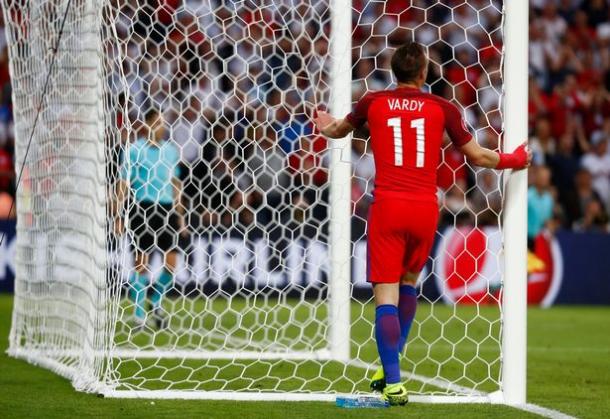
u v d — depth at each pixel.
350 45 27.25
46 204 26.75
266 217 45.28
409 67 19.42
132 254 36.09
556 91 64.38
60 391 21.17
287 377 24.17
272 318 40.22
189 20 46.97
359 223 49.56
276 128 45.06
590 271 55.19
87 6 22.66
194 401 19.91
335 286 28.20
